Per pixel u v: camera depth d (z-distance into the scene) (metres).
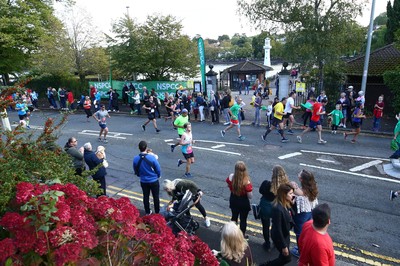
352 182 8.76
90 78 32.81
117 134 15.57
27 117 16.89
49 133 4.43
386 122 16.00
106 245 2.48
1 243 2.14
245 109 21.56
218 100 17.31
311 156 11.11
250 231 6.56
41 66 26.64
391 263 5.42
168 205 5.95
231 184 5.79
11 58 21.31
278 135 14.22
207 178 9.42
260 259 5.55
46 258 2.30
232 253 3.83
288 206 4.73
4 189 2.99
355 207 7.33
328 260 3.60
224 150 12.19
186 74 25.09
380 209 7.21
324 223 3.62
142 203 7.96
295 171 9.76
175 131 15.80
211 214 7.29
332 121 14.07
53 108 24.95
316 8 17.17
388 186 8.43
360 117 12.28
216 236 6.30
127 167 10.72
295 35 17.52
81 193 2.80
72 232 2.25
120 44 24.11
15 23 18.53
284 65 20.44
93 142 14.16
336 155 11.13
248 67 35.59
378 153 11.20
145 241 2.54
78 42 26.92
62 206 2.37
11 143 4.05
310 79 18.83
